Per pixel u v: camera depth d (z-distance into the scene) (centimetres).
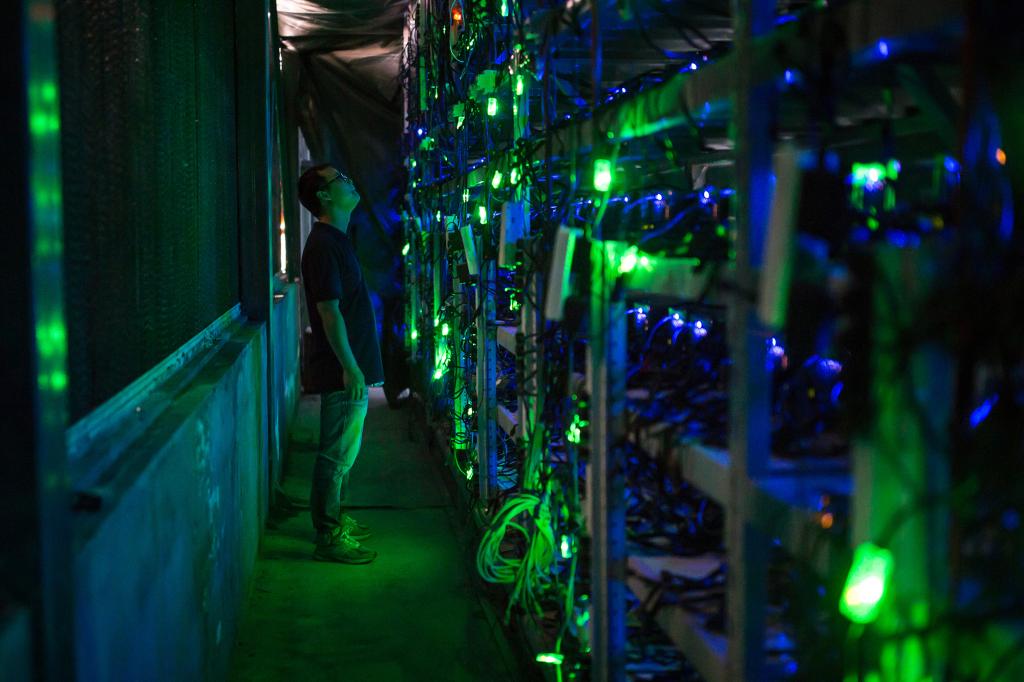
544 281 257
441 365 599
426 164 686
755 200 143
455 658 340
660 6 199
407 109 853
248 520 398
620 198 265
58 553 121
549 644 282
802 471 151
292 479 621
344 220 446
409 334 834
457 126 515
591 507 218
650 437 199
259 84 514
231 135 485
